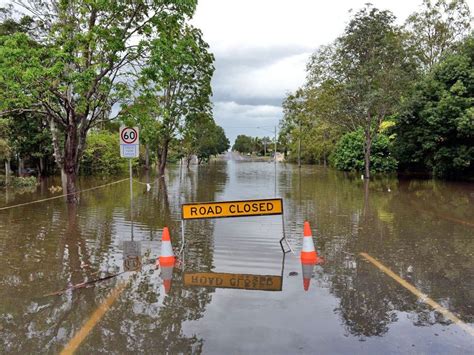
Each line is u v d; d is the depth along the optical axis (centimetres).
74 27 1378
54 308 489
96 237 902
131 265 677
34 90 1209
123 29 1364
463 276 615
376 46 2636
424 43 3806
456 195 1784
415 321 448
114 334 419
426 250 783
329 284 575
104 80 1341
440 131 2512
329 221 1118
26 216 1196
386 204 1481
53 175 3234
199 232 964
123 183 2520
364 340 401
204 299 516
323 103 3128
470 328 430
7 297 527
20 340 407
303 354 373
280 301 508
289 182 2619
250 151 16800
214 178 3088
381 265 675
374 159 3441
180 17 1373
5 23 1633
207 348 386
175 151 5366
